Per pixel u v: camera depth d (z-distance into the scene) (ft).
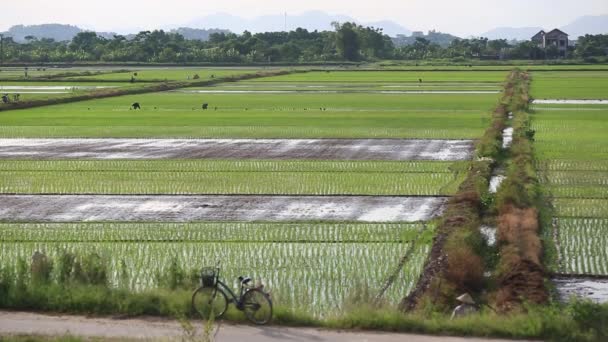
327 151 161.27
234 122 212.64
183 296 64.18
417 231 97.25
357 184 127.44
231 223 102.63
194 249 90.74
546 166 140.87
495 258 84.74
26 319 61.62
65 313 63.31
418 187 124.57
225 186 126.93
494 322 59.98
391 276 79.97
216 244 92.79
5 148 166.81
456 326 59.57
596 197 115.85
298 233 97.30
